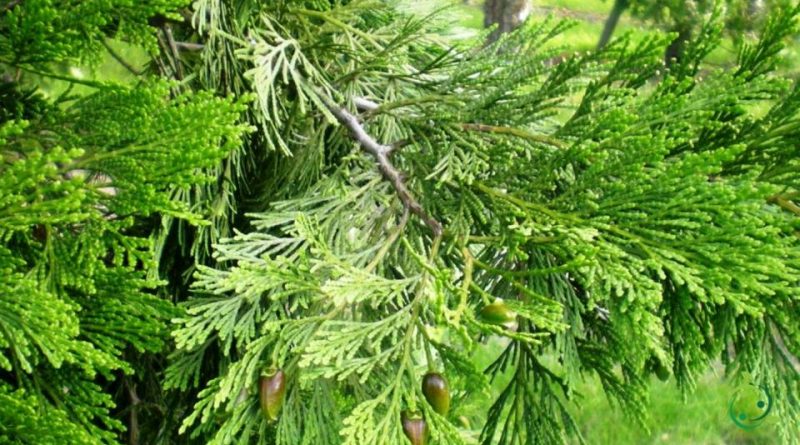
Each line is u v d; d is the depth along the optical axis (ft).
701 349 1.97
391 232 2.07
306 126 2.48
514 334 1.76
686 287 1.88
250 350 1.90
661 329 1.76
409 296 2.14
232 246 2.07
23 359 1.71
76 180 1.69
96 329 1.91
